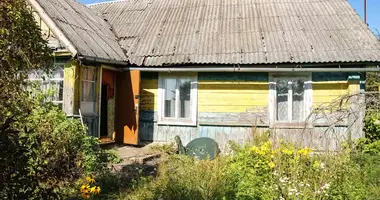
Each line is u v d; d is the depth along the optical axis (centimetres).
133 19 1196
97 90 914
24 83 332
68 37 809
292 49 926
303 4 1128
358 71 871
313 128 904
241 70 915
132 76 988
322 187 498
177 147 908
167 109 1022
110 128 1002
